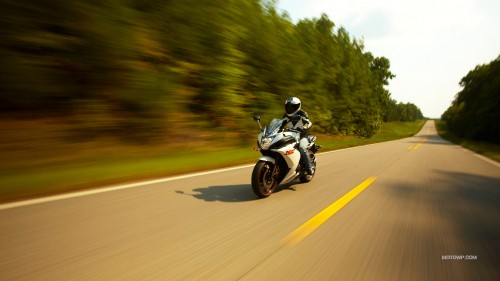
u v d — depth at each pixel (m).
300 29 25.73
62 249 2.82
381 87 53.59
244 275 2.47
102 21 8.83
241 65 14.93
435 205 4.87
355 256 2.90
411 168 9.08
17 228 3.32
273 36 17.84
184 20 12.31
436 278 2.53
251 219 3.91
